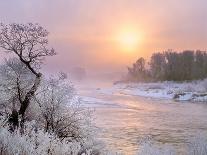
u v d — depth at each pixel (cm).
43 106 1500
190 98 7400
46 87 1558
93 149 1402
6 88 1552
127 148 2133
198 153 1045
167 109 5138
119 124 3278
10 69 1567
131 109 4994
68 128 1516
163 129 3067
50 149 1001
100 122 3362
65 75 1589
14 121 1451
